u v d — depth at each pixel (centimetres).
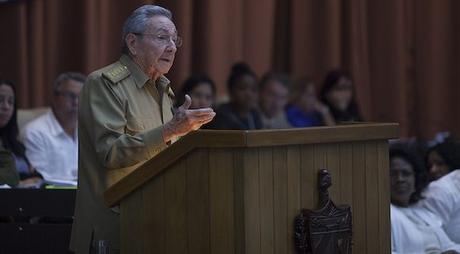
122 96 654
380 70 1587
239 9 1484
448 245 917
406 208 927
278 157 577
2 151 921
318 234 588
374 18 1580
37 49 1337
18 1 1318
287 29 1562
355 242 615
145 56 662
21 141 1070
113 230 655
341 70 1418
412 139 1584
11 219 841
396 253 898
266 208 573
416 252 902
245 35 1498
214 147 569
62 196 817
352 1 1564
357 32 1567
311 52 1554
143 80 665
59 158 1078
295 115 1377
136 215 613
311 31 1554
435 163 1015
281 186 578
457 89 1599
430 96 1596
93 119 645
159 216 600
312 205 592
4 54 1326
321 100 1406
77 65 1366
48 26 1347
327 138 591
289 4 1559
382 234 629
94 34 1360
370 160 623
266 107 1350
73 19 1362
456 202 934
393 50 1579
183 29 1420
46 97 1348
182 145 581
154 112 670
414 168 923
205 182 577
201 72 1459
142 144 622
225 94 1449
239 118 1266
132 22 665
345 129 601
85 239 659
